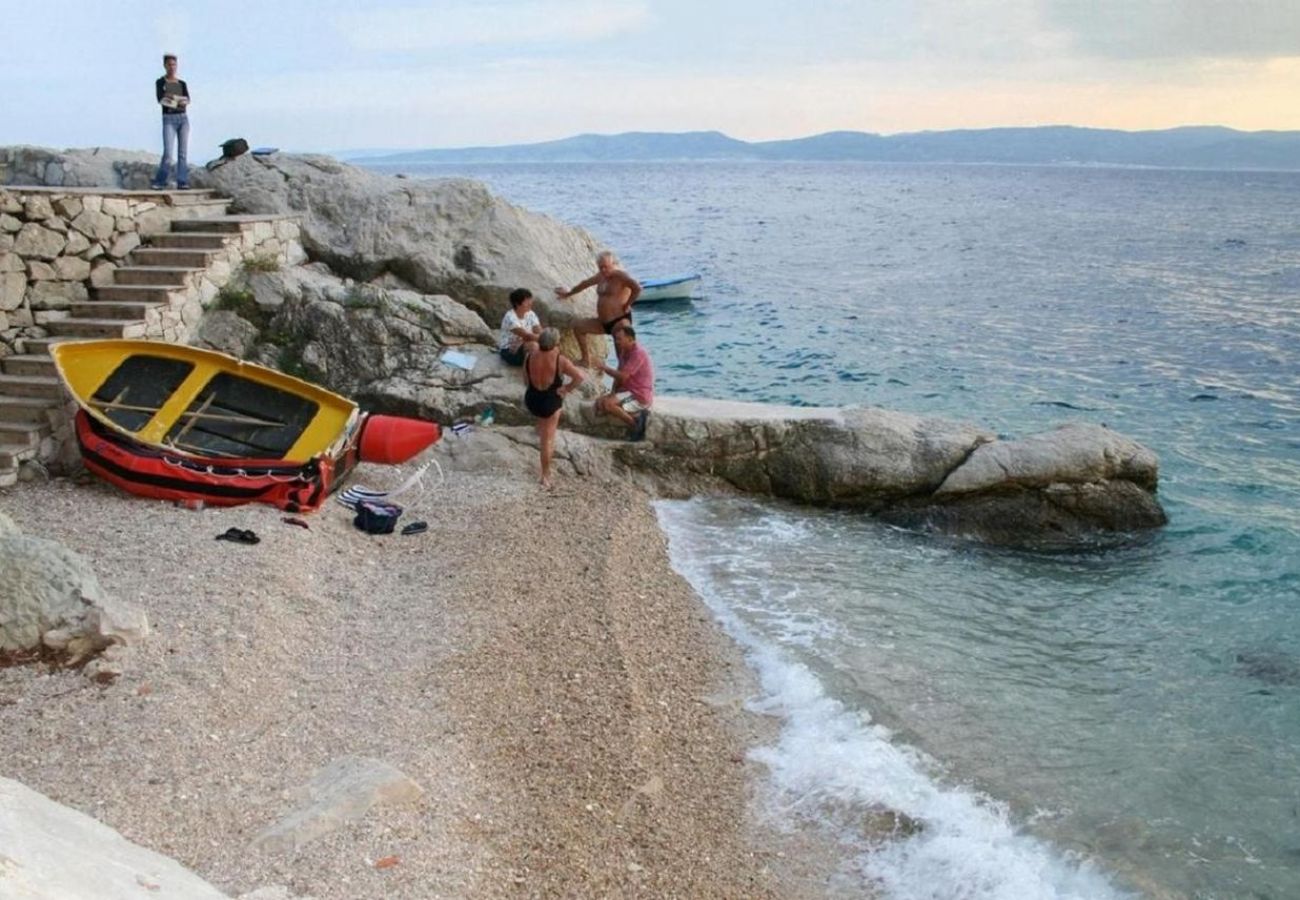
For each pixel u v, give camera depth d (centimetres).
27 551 887
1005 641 1184
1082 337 3466
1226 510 1697
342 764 777
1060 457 1562
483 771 823
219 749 787
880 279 5028
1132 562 1461
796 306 4047
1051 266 5781
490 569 1220
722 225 9050
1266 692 1080
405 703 905
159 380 1389
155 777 740
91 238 1538
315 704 880
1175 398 2600
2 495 1255
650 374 1628
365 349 1667
